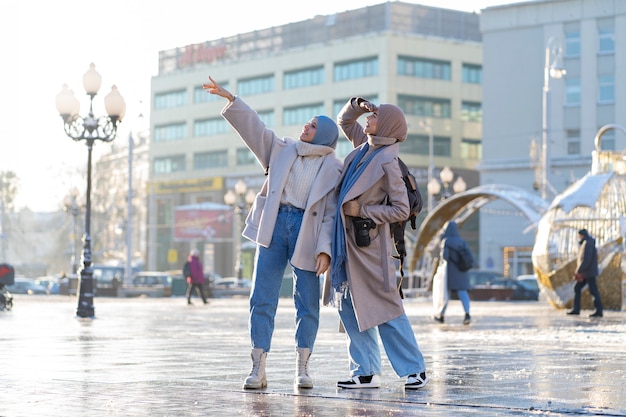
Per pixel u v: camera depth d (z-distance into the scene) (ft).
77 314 80.33
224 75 330.75
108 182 351.67
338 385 26.81
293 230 27.02
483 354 38.68
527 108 234.99
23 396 24.57
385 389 26.35
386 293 26.32
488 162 238.07
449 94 296.10
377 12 298.76
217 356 38.04
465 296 67.62
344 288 26.48
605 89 228.02
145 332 57.11
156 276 217.36
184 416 21.15
